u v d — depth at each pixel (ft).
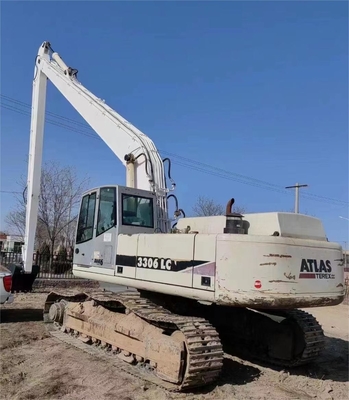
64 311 28.37
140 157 26.99
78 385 18.34
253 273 17.48
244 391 18.67
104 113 30.73
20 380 18.76
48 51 37.99
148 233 23.94
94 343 24.54
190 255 19.15
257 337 24.32
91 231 25.75
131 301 22.02
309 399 18.25
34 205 36.17
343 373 22.58
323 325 38.50
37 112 37.11
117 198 23.95
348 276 67.87
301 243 18.53
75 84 34.19
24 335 27.14
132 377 19.53
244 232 20.04
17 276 34.42
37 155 36.76
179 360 17.75
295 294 17.87
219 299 17.60
